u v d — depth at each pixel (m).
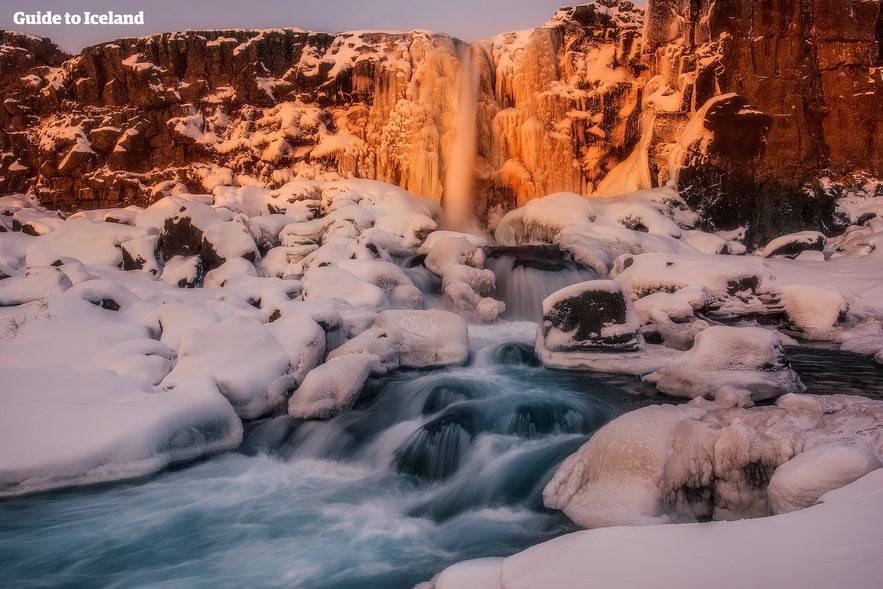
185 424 6.53
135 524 5.45
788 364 7.51
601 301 9.07
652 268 11.36
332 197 15.33
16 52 19.69
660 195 15.62
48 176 18.34
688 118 16.55
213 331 7.93
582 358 8.98
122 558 4.94
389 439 7.08
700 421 5.25
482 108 18.39
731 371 7.33
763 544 2.93
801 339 10.65
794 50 15.87
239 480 6.40
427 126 17.27
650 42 17.70
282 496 6.10
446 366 9.22
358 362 8.05
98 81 18.27
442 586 3.32
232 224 12.69
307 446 7.12
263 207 16.22
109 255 12.53
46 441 5.91
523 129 17.56
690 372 7.43
